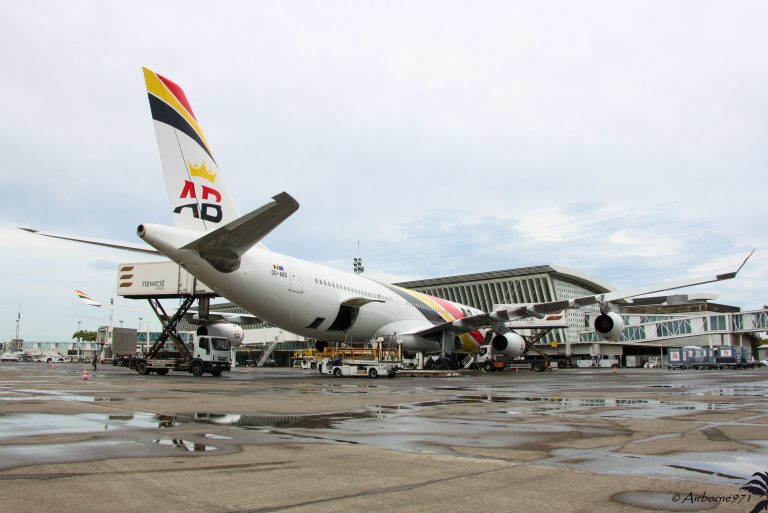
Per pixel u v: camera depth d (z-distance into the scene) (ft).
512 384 73.97
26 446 20.77
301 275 92.17
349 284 105.29
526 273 295.89
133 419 29.48
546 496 14.20
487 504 13.51
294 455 19.63
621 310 379.35
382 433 25.30
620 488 15.03
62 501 13.52
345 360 102.99
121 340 135.03
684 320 293.23
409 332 116.67
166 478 15.94
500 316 110.11
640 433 25.30
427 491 14.70
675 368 241.76
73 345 530.68
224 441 22.58
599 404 41.22
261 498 13.96
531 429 26.71
